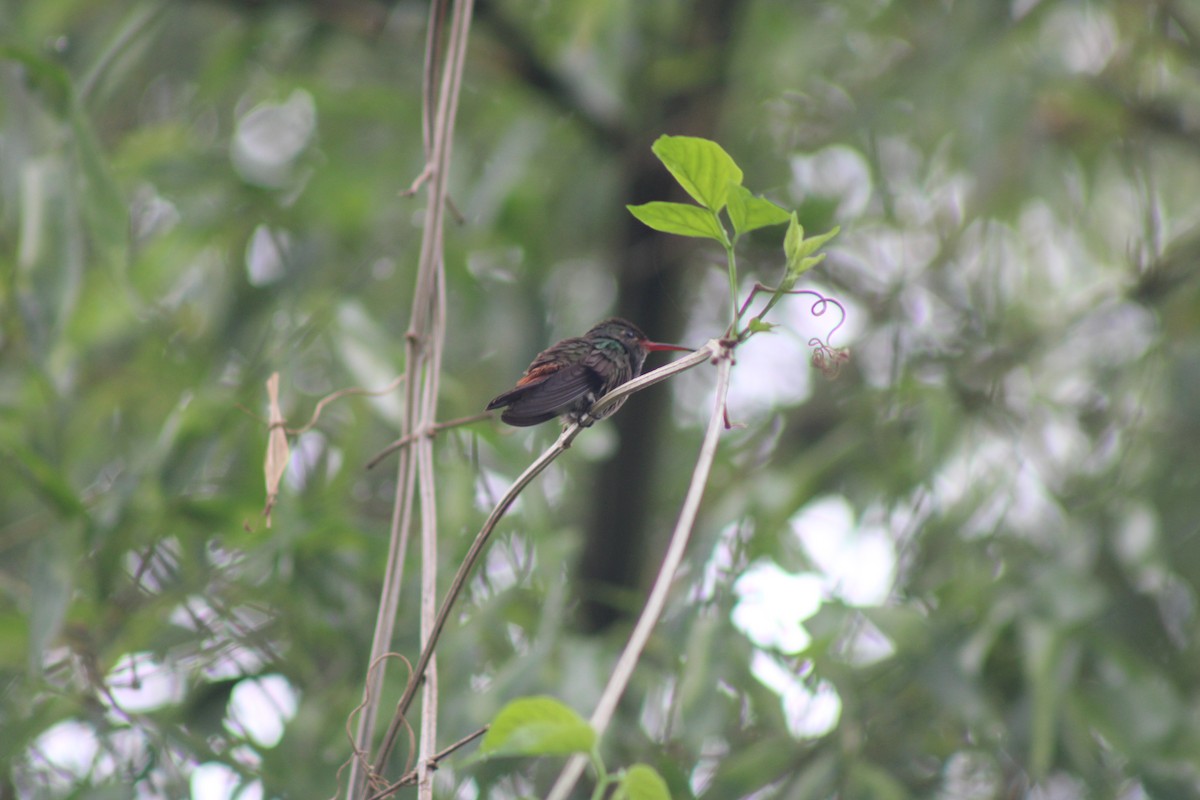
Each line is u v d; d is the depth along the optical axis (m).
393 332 9.82
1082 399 10.51
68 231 7.56
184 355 9.30
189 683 8.16
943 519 9.25
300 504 8.37
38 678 6.96
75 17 10.39
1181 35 11.10
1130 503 8.70
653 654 8.79
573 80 10.45
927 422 9.12
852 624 8.52
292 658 8.41
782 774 8.02
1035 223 11.42
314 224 9.73
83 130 7.71
